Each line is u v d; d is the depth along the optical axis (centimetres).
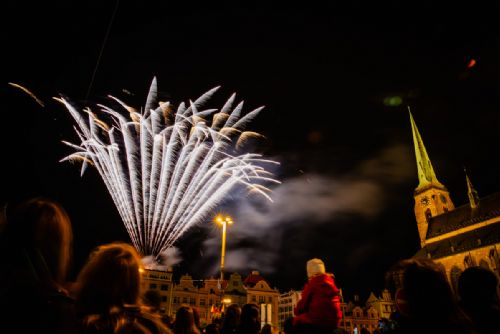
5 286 246
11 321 231
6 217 311
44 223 287
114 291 291
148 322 305
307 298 533
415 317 329
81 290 292
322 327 494
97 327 264
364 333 1210
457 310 333
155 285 5812
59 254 292
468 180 8469
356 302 9250
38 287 252
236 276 6575
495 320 369
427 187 9688
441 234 8512
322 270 570
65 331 249
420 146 10500
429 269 345
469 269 414
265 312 1411
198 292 6159
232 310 733
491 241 6975
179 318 613
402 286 364
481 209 7962
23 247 271
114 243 344
